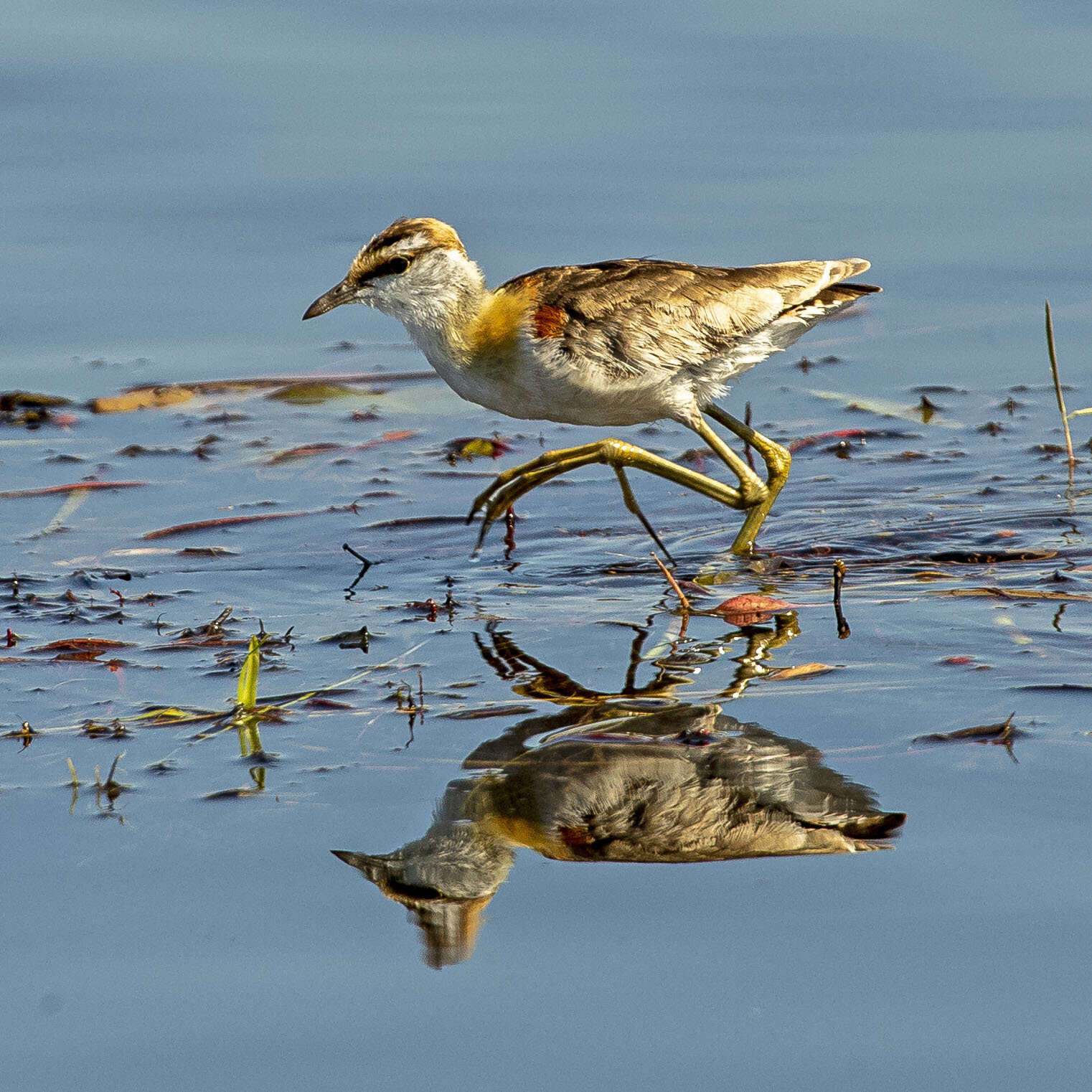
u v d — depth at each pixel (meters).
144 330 15.10
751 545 10.71
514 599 9.69
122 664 8.56
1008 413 13.38
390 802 6.78
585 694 7.96
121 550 10.75
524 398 10.84
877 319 15.28
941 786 6.65
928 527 10.88
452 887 6.05
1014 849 6.09
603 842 6.39
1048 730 7.16
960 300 15.27
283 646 8.86
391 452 13.03
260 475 12.41
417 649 8.73
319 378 14.48
